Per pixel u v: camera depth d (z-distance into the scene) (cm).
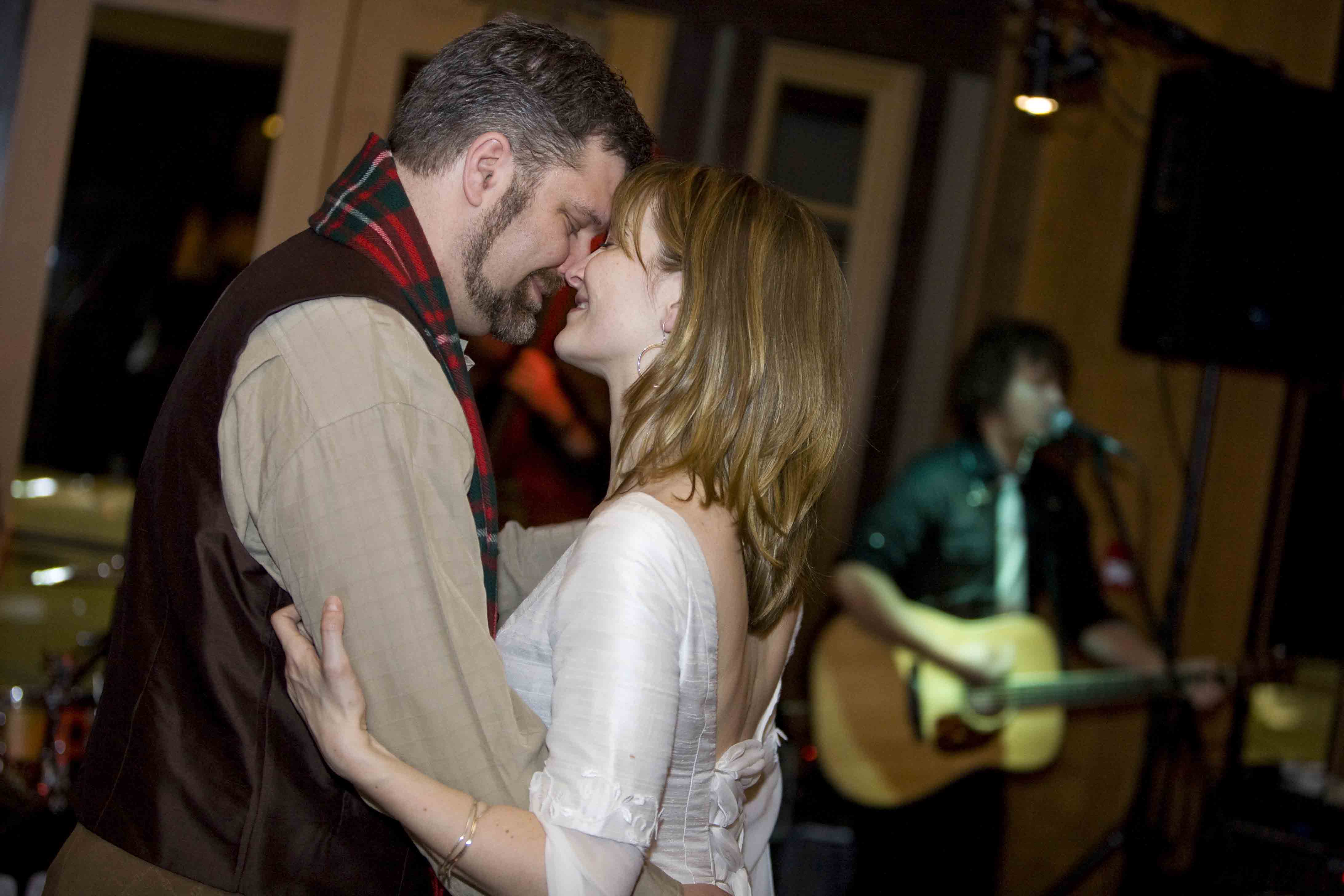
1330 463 378
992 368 327
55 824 186
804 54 409
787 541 125
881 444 415
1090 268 387
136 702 119
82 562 446
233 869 115
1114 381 382
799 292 124
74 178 686
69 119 392
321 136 389
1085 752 367
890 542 328
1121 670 332
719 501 117
